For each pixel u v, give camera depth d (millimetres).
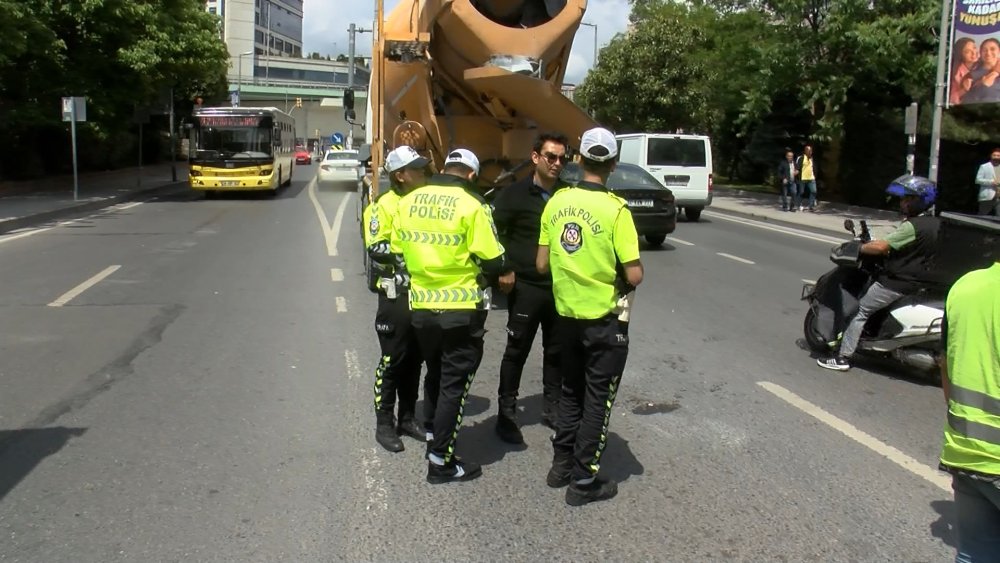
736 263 13742
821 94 23562
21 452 5164
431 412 5223
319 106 92188
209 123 26453
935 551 4012
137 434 5480
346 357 7453
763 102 24969
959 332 2801
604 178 4492
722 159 38312
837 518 4359
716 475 4922
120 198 24875
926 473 4965
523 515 4379
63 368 7020
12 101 24453
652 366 7344
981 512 2850
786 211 23781
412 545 4039
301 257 13672
